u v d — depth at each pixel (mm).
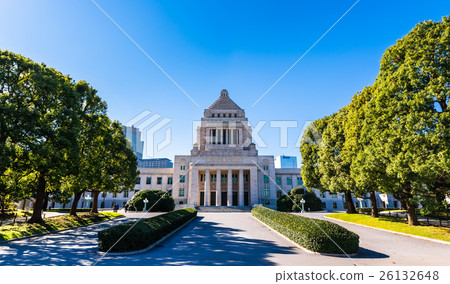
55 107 18734
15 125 16703
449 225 22062
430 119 15250
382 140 18453
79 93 22594
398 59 18688
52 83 18391
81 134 23547
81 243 15398
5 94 16688
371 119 20141
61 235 18750
